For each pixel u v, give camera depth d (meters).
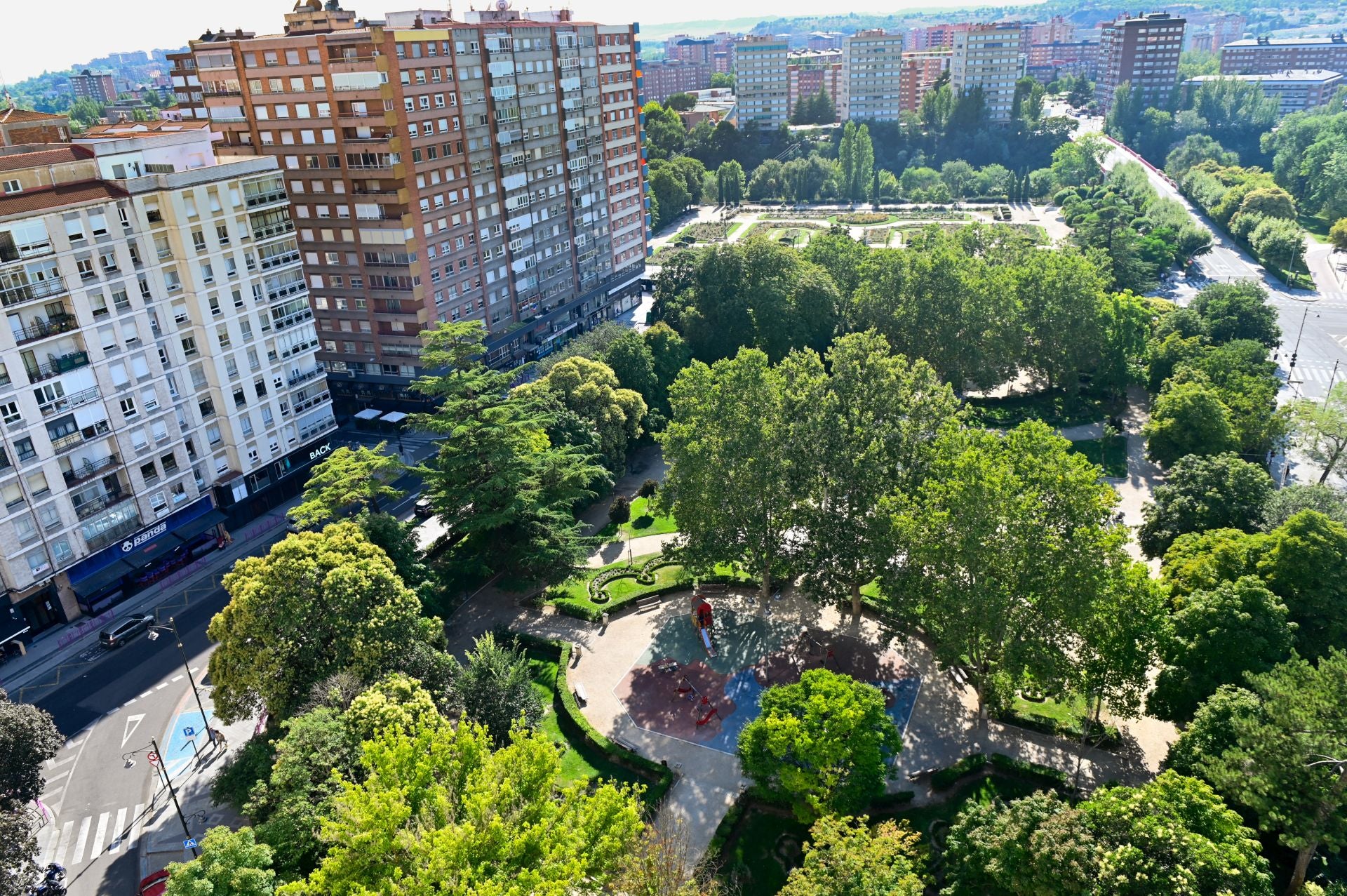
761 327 122.56
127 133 88.12
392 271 110.56
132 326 80.88
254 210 90.25
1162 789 42.72
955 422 69.81
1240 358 106.69
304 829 45.56
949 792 57.28
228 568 88.19
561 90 132.62
